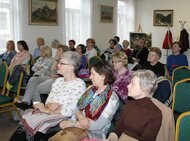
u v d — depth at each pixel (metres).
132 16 8.98
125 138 1.79
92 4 7.57
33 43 6.30
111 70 2.19
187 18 8.02
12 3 5.82
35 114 2.28
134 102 1.83
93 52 6.35
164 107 1.78
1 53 5.80
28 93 3.89
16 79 3.52
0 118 3.96
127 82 2.64
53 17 6.61
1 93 3.70
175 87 2.68
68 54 2.46
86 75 3.64
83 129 2.04
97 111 2.11
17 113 3.56
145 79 1.73
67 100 2.35
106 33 8.18
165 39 8.18
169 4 8.34
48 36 6.59
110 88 2.18
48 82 3.98
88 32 7.57
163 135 1.74
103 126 2.08
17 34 5.96
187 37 7.80
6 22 5.79
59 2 6.72
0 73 3.74
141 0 8.95
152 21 8.77
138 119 1.75
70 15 7.06
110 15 8.22
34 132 2.16
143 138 1.68
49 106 2.35
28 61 5.26
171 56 5.17
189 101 2.59
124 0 8.67
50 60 4.40
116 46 6.40
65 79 2.49
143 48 6.45
